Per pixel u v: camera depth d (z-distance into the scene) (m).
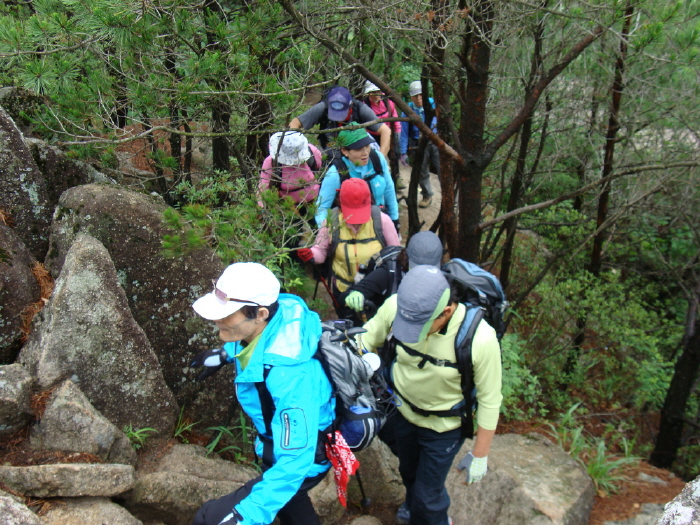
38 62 3.18
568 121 5.98
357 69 3.59
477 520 3.33
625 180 6.28
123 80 3.60
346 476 2.17
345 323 2.35
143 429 2.79
